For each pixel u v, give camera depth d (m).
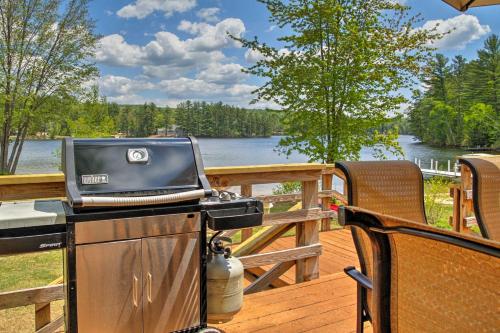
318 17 7.64
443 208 6.36
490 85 26.92
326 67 7.89
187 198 1.76
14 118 12.25
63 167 1.69
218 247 2.03
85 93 13.14
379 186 1.65
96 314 1.64
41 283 3.96
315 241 2.94
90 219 1.60
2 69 11.93
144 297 1.73
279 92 8.10
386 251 0.94
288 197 4.14
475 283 0.73
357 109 7.90
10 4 11.72
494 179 2.02
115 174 1.67
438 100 29.72
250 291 2.93
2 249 1.46
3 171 12.34
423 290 0.85
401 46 7.74
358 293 1.43
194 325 1.87
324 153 7.93
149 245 1.73
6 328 2.93
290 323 2.29
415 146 31.67
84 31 12.84
